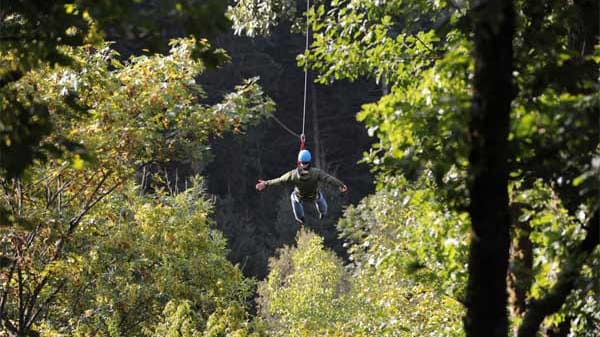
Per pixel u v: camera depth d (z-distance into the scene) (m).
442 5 30.48
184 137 43.34
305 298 83.50
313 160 156.38
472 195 14.89
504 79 14.14
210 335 48.19
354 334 55.44
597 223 18.20
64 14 17.81
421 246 27.03
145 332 52.09
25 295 48.03
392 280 50.91
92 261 46.75
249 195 148.25
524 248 23.91
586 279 18.53
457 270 25.75
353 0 35.12
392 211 51.00
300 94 159.12
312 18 36.25
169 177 126.25
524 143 17.12
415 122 18.17
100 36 18.80
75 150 18.17
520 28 19.50
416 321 45.81
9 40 18.67
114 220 49.38
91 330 53.03
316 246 85.25
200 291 54.97
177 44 44.69
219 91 135.50
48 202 42.38
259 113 41.59
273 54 158.12
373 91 157.12
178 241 52.22
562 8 20.84
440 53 33.16
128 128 38.81
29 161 17.80
